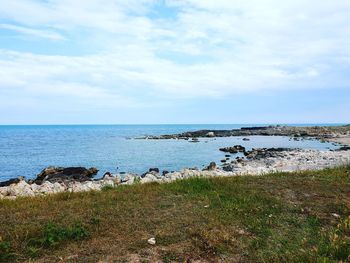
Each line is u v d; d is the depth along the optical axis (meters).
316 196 12.34
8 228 8.70
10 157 52.81
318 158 37.66
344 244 8.02
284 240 8.53
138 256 7.50
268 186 13.66
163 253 7.67
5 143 86.56
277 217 10.12
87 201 11.61
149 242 8.12
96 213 10.09
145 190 13.38
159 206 10.86
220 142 74.06
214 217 9.84
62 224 9.01
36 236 8.33
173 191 13.02
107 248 7.85
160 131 182.00
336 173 16.78
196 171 25.56
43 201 11.88
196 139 84.75
